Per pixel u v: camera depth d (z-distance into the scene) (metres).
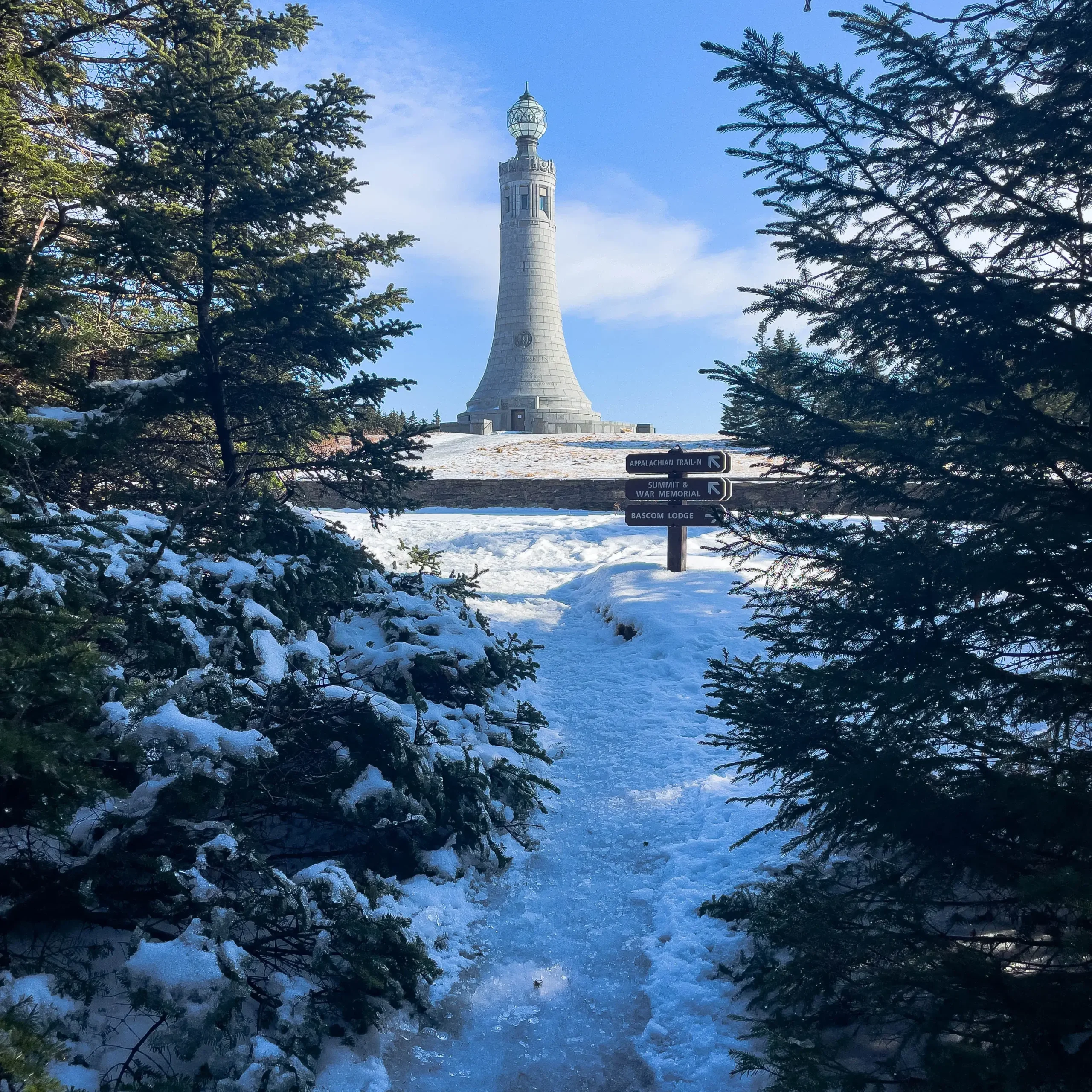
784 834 5.59
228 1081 3.05
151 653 4.57
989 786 3.07
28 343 4.43
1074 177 3.07
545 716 8.80
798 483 3.77
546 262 68.25
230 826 3.90
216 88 7.31
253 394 8.21
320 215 8.39
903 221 3.43
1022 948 3.36
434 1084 3.66
